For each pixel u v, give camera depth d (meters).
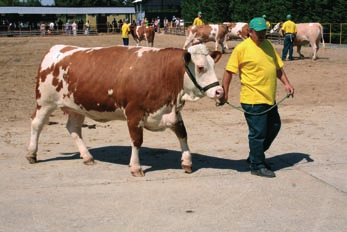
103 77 6.39
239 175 6.41
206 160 7.21
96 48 6.75
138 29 30.36
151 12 70.12
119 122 10.41
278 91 14.12
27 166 7.00
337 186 5.90
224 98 6.16
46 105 7.02
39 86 6.98
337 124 9.56
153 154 7.65
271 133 6.38
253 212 5.09
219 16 45.62
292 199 5.46
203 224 4.78
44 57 7.01
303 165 6.84
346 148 7.71
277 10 34.19
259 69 6.02
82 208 5.27
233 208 5.21
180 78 6.10
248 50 6.05
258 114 6.09
